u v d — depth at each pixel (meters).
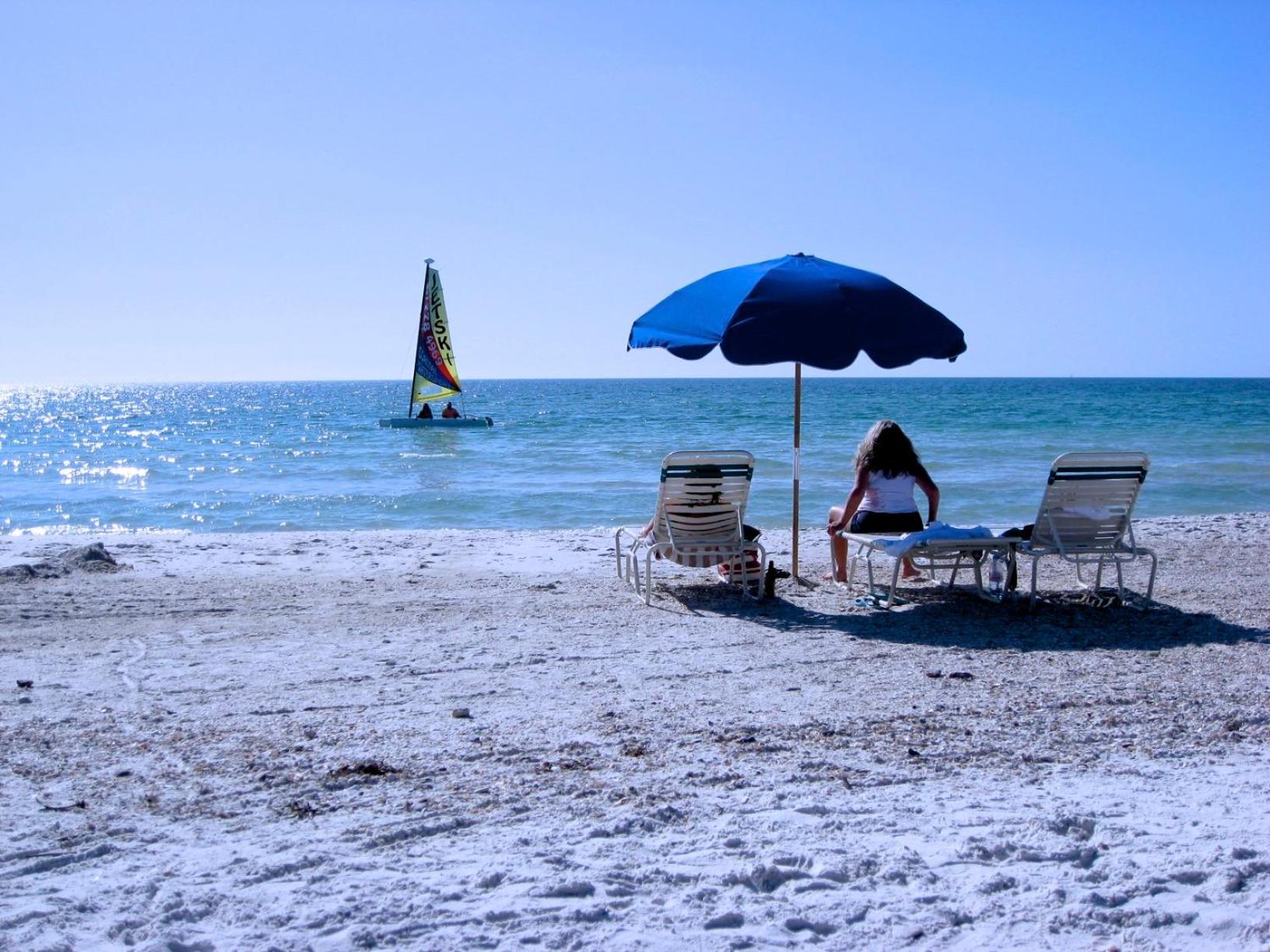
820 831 3.63
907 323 7.21
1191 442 32.41
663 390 158.62
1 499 19.58
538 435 38.91
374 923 2.94
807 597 8.05
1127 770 4.29
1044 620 7.19
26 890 3.19
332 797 3.98
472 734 4.79
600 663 6.15
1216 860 3.34
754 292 7.10
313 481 22.78
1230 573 9.09
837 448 30.28
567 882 3.19
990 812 3.80
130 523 16.73
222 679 5.81
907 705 5.23
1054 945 2.85
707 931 2.92
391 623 7.30
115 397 152.50
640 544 8.20
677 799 3.94
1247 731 4.77
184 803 3.93
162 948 2.78
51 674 5.92
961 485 20.16
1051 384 191.88
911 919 2.99
